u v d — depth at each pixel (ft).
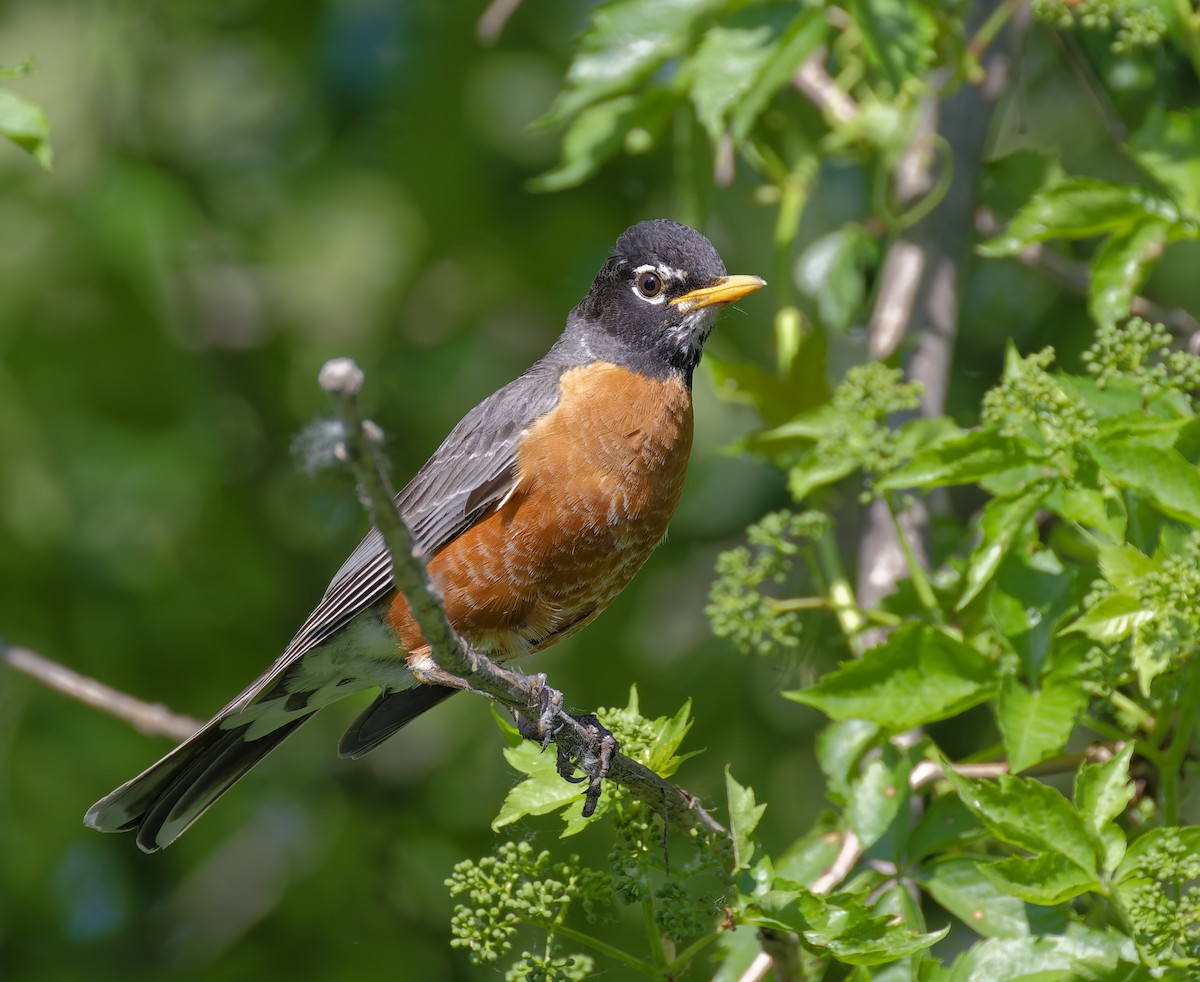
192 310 50.83
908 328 34.86
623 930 38.19
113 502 47.65
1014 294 42.50
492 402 30.68
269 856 47.55
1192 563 23.80
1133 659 23.45
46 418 47.73
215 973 43.34
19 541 46.65
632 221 48.01
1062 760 27.27
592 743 23.68
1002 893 24.76
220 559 47.73
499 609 29.96
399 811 45.80
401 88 47.67
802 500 34.22
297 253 52.16
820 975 25.41
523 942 38.63
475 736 45.19
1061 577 25.27
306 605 48.37
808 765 42.75
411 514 30.19
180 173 50.06
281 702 31.14
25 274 48.29
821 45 33.81
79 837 45.32
